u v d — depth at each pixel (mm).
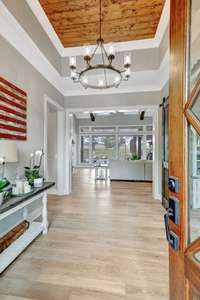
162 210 3719
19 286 1657
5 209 1626
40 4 3010
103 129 12453
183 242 803
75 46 4129
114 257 2102
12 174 2504
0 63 2258
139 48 4051
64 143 5027
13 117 2512
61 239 2512
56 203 4180
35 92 3236
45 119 3637
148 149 11688
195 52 782
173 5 896
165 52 3357
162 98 4418
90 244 2385
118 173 7445
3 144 1873
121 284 1684
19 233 2295
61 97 4762
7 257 1941
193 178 803
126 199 4551
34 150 3158
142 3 3006
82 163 12766
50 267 1919
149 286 1661
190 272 745
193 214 797
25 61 2881
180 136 834
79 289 1624
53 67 3748
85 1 2971
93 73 4105
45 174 3545
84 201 4348
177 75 858
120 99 4805
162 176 4148
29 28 2854
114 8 3104
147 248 2291
